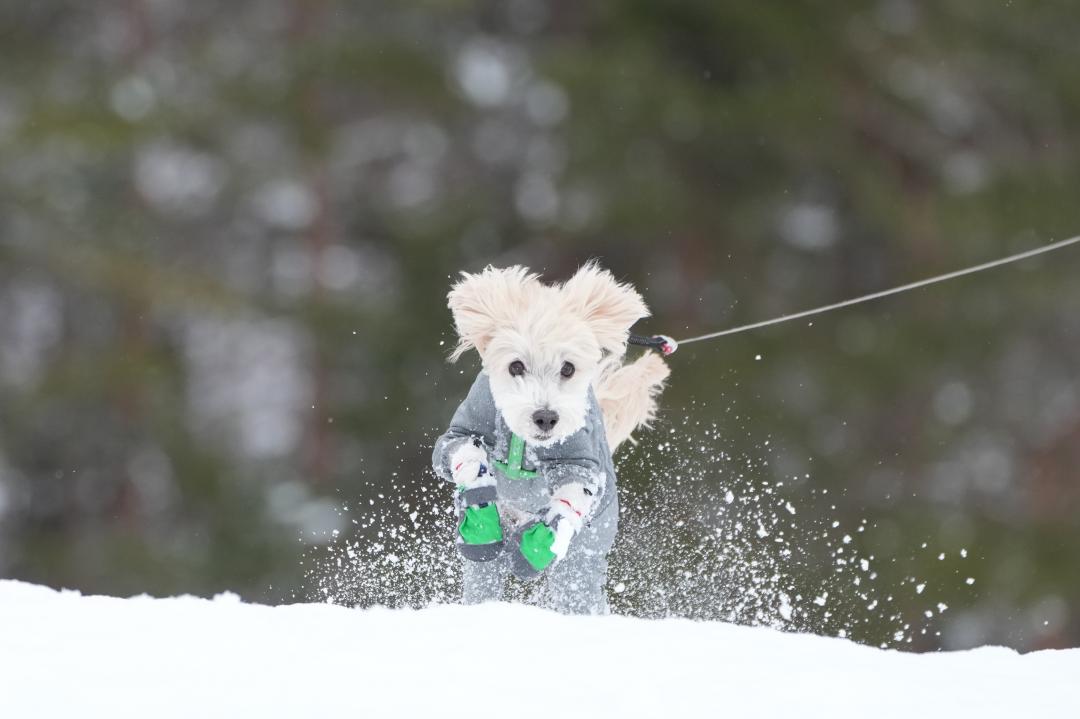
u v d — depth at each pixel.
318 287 19.34
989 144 20.34
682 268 19.55
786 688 4.12
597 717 3.83
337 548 15.96
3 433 19.20
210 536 18.33
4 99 19.67
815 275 19.94
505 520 5.80
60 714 3.82
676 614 7.48
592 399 5.82
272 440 21.78
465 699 3.93
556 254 20.33
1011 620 18.50
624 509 8.00
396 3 19.78
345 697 3.94
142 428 19.00
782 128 18.67
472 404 5.68
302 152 19.28
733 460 17.77
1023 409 20.06
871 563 17.89
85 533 19.55
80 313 21.25
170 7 21.12
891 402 19.39
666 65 19.47
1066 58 19.92
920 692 4.16
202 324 21.23
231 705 3.88
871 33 19.39
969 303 19.19
